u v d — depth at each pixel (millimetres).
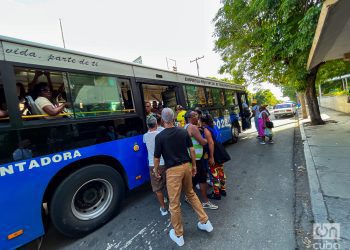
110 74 3625
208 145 3277
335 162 4535
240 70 11695
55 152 2752
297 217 2814
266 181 4234
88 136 3145
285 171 4695
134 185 3754
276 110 20531
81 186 2936
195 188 4301
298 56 7457
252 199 3500
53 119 2807
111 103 3584
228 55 11547
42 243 2996
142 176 3916
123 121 3707
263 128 7941
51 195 2746
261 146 7664
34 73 2848
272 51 7309
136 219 3328
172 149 2564
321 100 24656
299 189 3688
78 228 2891
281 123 15008
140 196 4293
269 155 6262
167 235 2803
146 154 4047
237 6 8359
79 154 2992
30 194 2488
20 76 2768
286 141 8094
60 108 2865
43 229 2596
